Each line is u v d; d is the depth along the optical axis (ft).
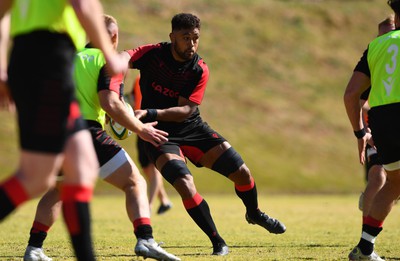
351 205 196.54
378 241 93.04
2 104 49.08
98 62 67.10
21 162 45.11
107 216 145.89
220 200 232.32
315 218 141.08
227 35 501.56
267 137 402.52
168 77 81.10
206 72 82.28
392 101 64.80
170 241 93.71
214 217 142.72
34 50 44.75
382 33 84.43
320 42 513.86
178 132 81.00
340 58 501.97
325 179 364.38
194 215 76.79
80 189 46.47
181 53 79.87
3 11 47.21
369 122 67.51
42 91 44.19
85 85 67.21
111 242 90.84
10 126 367.04
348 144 412.16
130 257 74.02
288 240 95.04
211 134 82.28
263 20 525.75
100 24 45.24
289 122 423.64
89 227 46.70
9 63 45.65
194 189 76.54
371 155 88.69
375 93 66.49
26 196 45.09
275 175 358.02
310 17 538.06
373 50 67.67
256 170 359.87
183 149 81.87
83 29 46.52
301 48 502.79
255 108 431.02
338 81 480.64
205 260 70.59
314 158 387.55
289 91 458.09
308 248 84.38
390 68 65.46
